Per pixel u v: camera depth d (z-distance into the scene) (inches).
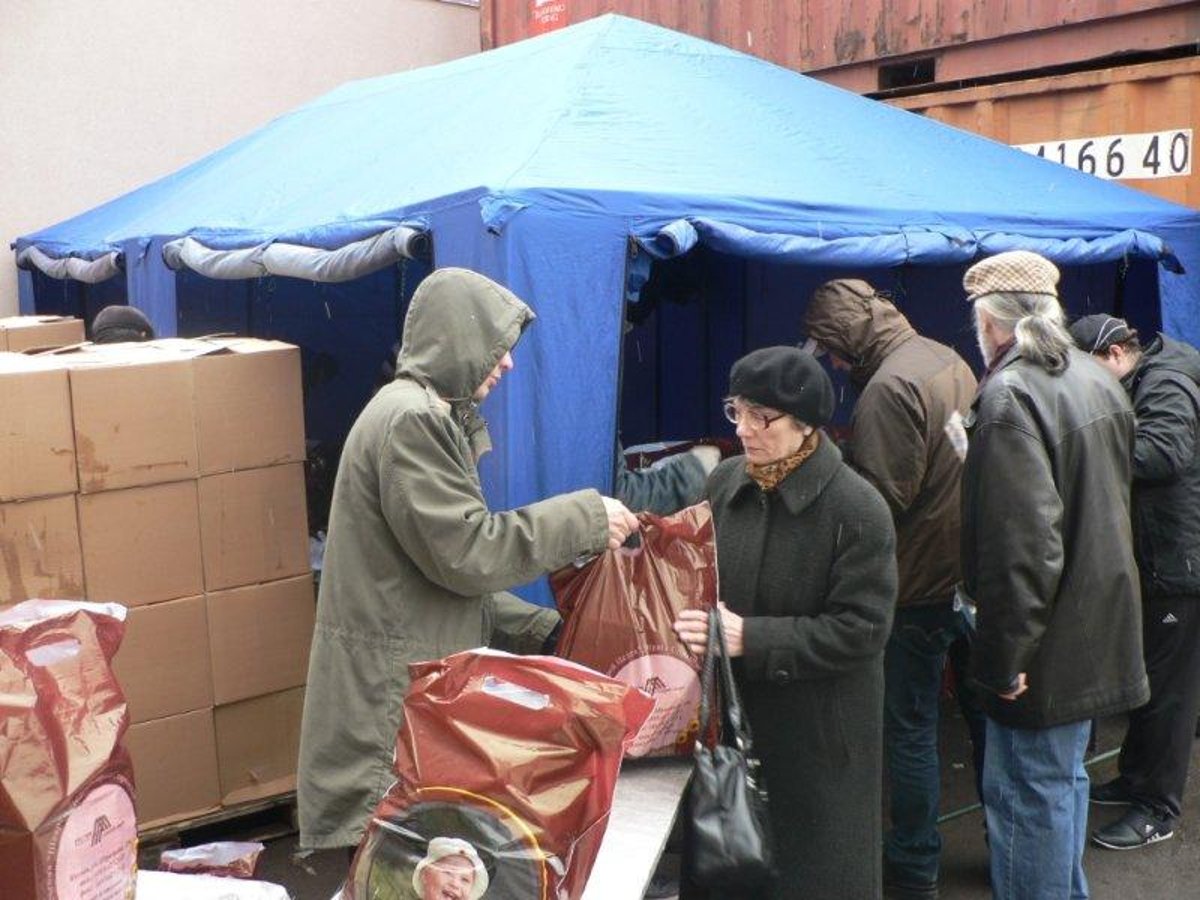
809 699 88.7
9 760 47.8
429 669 65.0
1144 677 101.6
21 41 311.0
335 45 360.8
